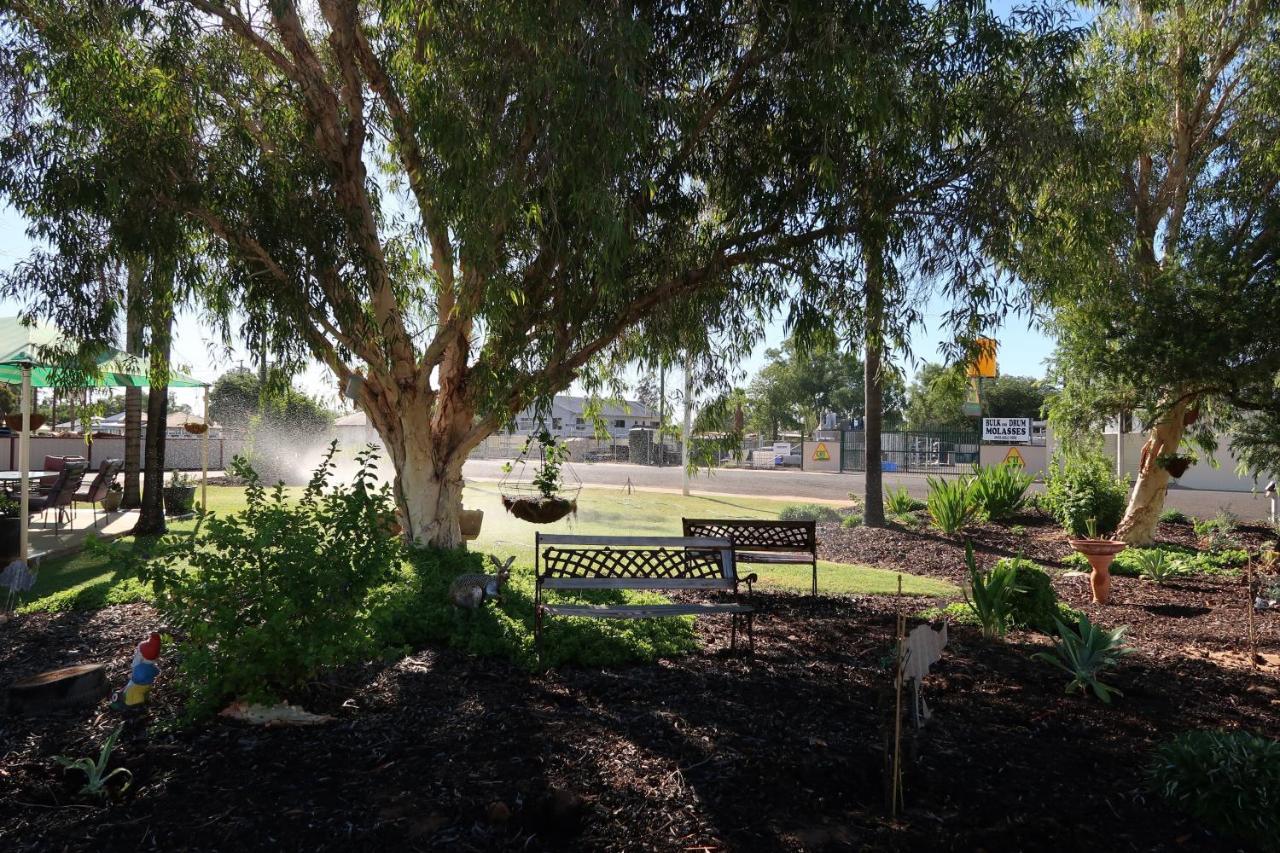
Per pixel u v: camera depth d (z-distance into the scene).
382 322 8.41
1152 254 12.05
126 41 7.36
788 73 6.58
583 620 6.37
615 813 3.31
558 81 5.83
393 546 4.48
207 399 15.14
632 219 6.41
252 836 3.09
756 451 53.41
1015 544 12.88
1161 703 4.85
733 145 7.55
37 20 6.65
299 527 4.34
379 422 9.07
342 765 3.71
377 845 3.05
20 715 4.32
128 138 6.62
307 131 7.94
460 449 9.28
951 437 38.53
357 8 7.79
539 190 6.23
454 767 3.70
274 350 7.94
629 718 4.37
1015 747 4.09
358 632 4.29
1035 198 7.13
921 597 8.45
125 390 13.98
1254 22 11.20
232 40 8.24
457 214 6.32
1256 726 4.44
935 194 7.07
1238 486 26.42
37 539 11.46
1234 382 10.25
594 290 6.98
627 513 17.42
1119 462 16.59
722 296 8.09
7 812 3.28
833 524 15.55
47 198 6.59
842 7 6.15
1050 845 3.15
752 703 4.66
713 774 3.66
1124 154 8.73
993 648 5.97
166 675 4.98
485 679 5.04
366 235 7.82
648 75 6.58
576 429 60.06
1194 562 10.94
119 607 7.03
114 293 7.26
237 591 4.12
